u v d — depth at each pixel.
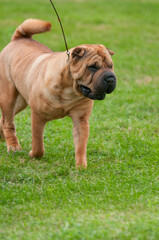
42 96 6.96
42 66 7.17
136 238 4.80
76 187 6.59
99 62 6.32
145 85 13.30
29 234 5.05
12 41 8.48
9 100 8.21
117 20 24.97
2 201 6.21
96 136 9.16
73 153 8.21
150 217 5.31
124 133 9.14
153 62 16.39
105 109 11.02
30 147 8.57
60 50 17.11
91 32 21.14
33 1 29.00
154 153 7.97
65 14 25.34
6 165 7.56
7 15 23.69
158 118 10.48
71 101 6.94
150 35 21.58
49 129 9.57
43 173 7.32
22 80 7.66
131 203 5.91
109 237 4.83
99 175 7.13
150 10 28.33
